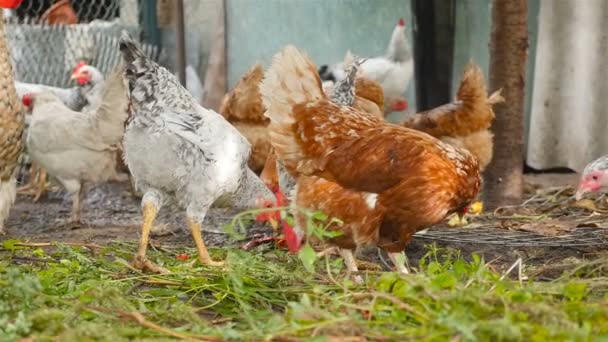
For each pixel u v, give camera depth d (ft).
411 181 9.27
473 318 8.09
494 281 8.65
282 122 9.61
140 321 8.21
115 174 12.16
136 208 13.00
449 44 14.96
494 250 10.64
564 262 10.14
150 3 14.94
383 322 8.21
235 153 10.05
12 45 15.30
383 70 14.28
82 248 10.48
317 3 14.73
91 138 11.87
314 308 8.27
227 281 9.12
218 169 9.96
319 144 9.51
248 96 12.45
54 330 8.21
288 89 9.62
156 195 10.00
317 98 9.66
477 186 9.57
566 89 14.30
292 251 9.98
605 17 13.99
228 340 8.11
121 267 9.86
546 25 14.29
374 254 10.68
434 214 9.36
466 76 12.45
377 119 9.73
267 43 14.73
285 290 9.04
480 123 12.37
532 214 12.09
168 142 9.84
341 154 9.39
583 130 14.26
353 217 9.40
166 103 9.86
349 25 14.78
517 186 12.71
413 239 10.87
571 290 8.54
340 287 8.82
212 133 9.94
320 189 9.46
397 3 14.82
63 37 15.29
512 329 7.81
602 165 11.26
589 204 12.30
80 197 12.16
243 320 8.73
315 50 14.78
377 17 14.82
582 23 14.11
